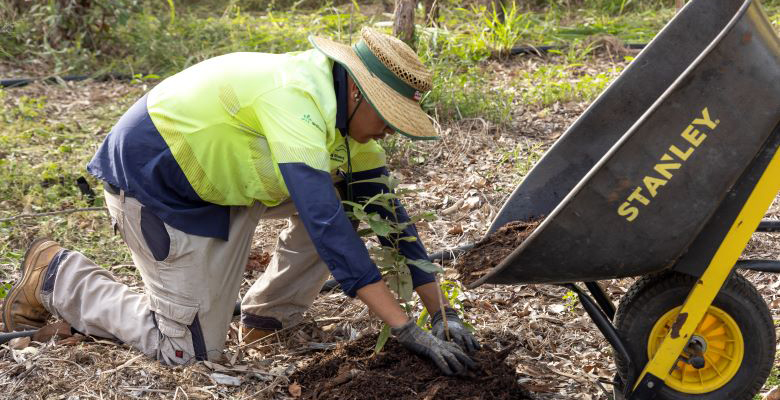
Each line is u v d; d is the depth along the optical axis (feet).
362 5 35.19
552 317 11.63
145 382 9.29
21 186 16.10
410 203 15.96
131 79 24.18
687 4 9.70
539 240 7.91
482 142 18.76
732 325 8.72
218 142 8.68
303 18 30.89
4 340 10.23
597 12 31.50
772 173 8.09
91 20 25.26
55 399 8.98
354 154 9.30
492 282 8.43
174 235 9.09
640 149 7.73
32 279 10.37
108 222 14.78
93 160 9.55
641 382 8.71
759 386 8.85
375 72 8.31
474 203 15.74
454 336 8.94
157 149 8.88
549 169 10.20
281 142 8.10
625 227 7.97
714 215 8.26
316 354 10.10
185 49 25.66
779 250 13.53
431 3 27.37
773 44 7.97
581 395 9.50
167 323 9.53
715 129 7.77
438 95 20.13
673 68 9.87
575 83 22.48
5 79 23.63
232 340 10.93
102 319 9.98
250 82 8.50
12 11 26.40
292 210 9.73
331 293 12.37
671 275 8.71
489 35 25.30
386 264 8.95
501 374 8.75
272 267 10.50
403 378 8.78
